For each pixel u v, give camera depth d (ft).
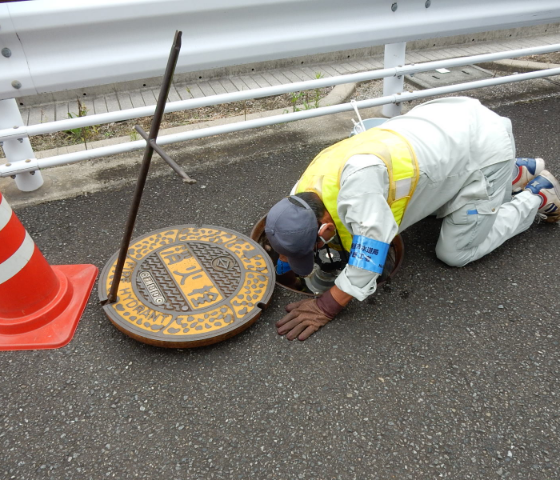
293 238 5.82
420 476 5.09
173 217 9.16
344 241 6.75
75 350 6.55
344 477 5.08
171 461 5.26
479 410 5.73
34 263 6.55
